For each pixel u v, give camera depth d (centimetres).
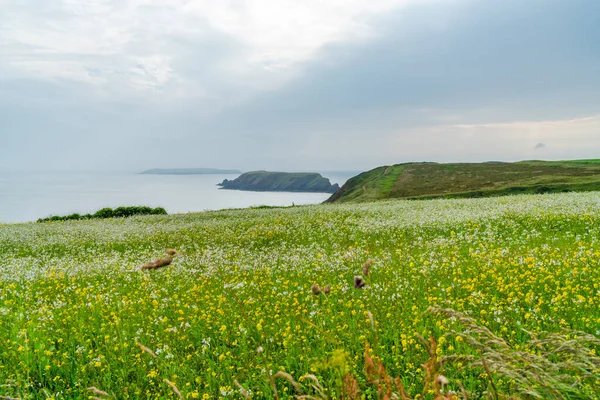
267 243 2050
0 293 1203
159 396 549
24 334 745
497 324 700
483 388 494
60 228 3039
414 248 1586
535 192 5984
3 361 678
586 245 1307
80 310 948
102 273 1504
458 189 7831
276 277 1243
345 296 946
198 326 816
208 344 710
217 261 1562
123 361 658
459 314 345
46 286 1307
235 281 1202
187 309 938
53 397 541
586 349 334
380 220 2412
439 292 908
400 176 10788
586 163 9844
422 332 651
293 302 948
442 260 1239
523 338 627
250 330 753
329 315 802
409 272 1138
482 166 10975
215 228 2577
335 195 12394
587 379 353
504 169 10062
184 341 763
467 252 1395
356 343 670
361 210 3044
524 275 987
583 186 5831
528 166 10175
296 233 2219
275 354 660
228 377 604
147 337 776
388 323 743
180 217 3572
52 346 712
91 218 4322
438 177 9869
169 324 842
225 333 761
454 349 591
